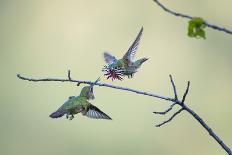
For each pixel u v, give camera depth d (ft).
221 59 78.54
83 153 67.15
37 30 86.17
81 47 81.87
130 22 82.28
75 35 82.58
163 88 73.41
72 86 72.28
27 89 73.67
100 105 67.36
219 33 79.92
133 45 21.36
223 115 73.10
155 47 79.51
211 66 77.92
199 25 14.07
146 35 81.00
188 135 68.59
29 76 78.89
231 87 75.25
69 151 67.56
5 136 69.26
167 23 83.46
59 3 85.20
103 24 81.30
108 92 67.56
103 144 66.18
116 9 83.41
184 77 76.69
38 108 71.15
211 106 73.82
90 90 18.76
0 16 87.35
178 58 78.28
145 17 81.82
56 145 68.08
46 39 84.69
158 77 74.64
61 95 72.38
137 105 68.39
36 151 67.77
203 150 67.62
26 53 84.58
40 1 86.48
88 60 80.43
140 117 68.18
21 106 72.13
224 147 16.52
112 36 81.46
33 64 81.15
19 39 87.10
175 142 66.80
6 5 88.38
